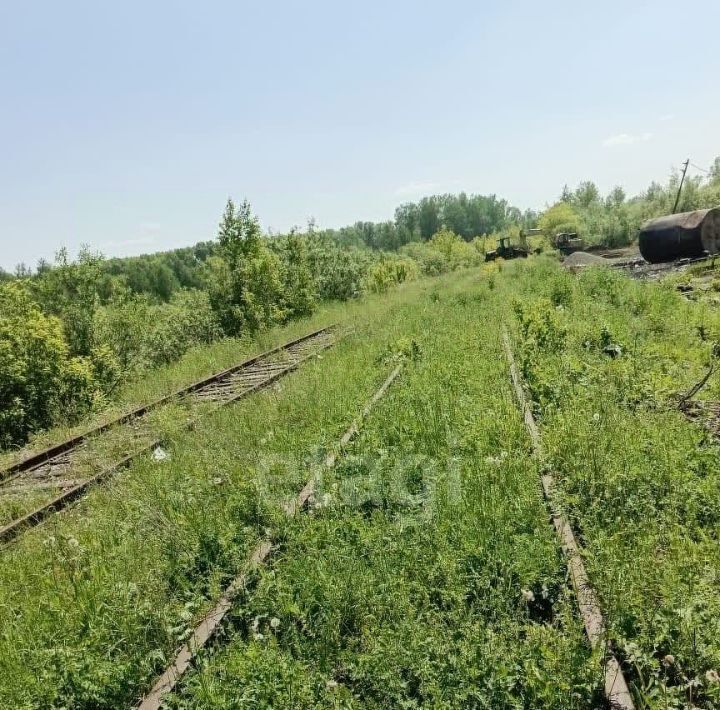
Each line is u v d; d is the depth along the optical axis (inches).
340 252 1089.4
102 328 528.1
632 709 94.6
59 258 517.0
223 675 115.0
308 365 406.6
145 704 108.3
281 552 159.6
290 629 127.9
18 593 159.2
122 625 133.0
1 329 404.8
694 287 533.6
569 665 103.7
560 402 243.9
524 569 133.9
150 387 437.1
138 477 229.8
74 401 416.5
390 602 131.5
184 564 156.3
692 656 107.0
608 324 356.5
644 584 124.3
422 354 380.5
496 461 191.2
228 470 220.5
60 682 115.2
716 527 145.4
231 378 424.8
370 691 111.9
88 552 174.6
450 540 153.0
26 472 273.3
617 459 177.5
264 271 753.0
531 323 384.5
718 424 217.0
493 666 107.4
